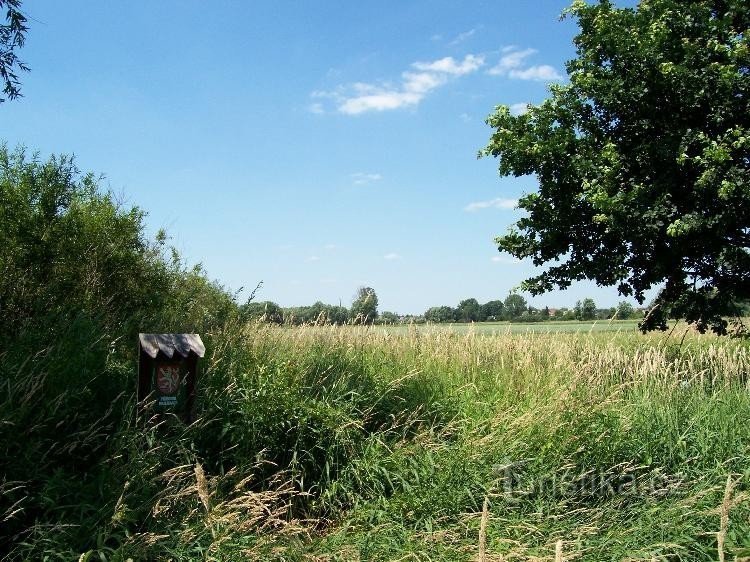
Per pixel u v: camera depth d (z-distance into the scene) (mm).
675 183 12391
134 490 4914
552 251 13555
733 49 12594
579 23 13875
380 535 5094
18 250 8422
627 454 6613
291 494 5891
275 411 6480
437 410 7738
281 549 4516
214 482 5230
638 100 12758
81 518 4480
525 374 8586
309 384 7840
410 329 11156
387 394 7984
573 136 13219
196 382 6297
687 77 12211
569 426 6645
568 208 13273
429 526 5012
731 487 4691
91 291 8859
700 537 5223
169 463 5750
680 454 6672
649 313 13336
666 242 12789
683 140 11945
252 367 7473
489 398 8031
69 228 9039
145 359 6113
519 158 13219
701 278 13070
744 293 12906
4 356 5852
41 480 4852
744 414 7559
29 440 5020
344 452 6484
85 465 5426
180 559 4211
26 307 8188
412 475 6137
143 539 4340
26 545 4141
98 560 4305
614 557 4711
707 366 10469
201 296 10273
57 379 5727
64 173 9281
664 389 8477
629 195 12023
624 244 12906
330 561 4711
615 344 11531
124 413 5777
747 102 12055
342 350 9500
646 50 12398
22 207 8719
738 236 12578
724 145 11562
